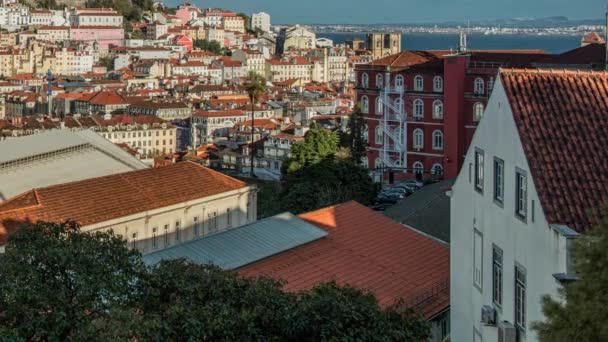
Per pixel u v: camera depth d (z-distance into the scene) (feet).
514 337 136.05
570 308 96.12
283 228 262.47
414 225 310.86
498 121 145.69
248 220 379.96
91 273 128.36
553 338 96.78
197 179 363.15
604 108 137.28
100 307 124.67
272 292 132.67
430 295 232.73
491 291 150.20
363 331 124.36
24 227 141.18
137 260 139.54
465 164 167.32
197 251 237.25
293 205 418.10
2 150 392.06
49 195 309.22
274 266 239.71
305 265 243.60
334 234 269.44
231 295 133.69
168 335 118.52
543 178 126.72
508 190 140.46
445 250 271.49
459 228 171.94
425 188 379.96
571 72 143.84
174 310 122.11
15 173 378.32
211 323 121.19
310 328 124.88
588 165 128.57
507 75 143.02
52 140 414.21
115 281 128.06
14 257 127.85
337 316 125.18
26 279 123.24
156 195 336.08
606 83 141.69
